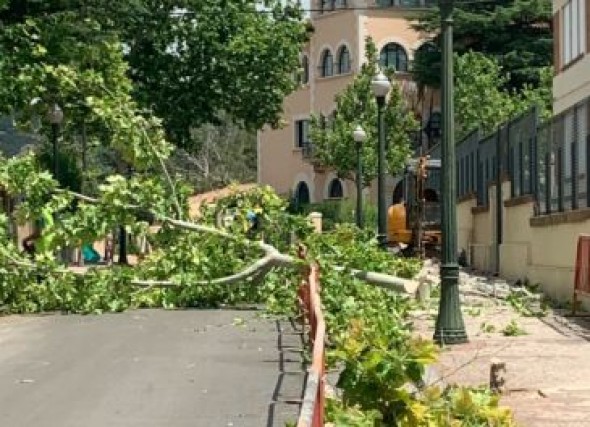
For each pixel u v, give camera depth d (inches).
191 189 818.8
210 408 452.4
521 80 2751.0
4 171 776.3
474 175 1547.7
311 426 210.8
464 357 591.8
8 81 1060.5
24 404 464.1
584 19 1473.9
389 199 2770.7
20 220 786.2
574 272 874.8
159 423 422.6
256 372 546.9
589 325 749.9
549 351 610.5
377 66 2699.3
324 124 2751.0
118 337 693.3
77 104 1023.6
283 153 3196.4
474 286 1120.2
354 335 357.7
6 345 660.1
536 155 1074.1
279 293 791.7
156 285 799.1
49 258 784.9
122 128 805.9
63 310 832.3
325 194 3004.4
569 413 431.8
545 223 1007.0
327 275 695.1
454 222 658.8
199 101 1920.5
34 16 1248.8
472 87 2504.9
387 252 852.0
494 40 2778.1
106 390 496.1
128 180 792.3
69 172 1419.8
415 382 349.4
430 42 2822.3
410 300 812.6
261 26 1925.4
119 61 1264.8
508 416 371.2
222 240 800.9
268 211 821.2
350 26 2935.5
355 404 335.3
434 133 2844.5
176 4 1862.7
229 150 3860.7
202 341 669.9
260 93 1939.0
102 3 1323.8
